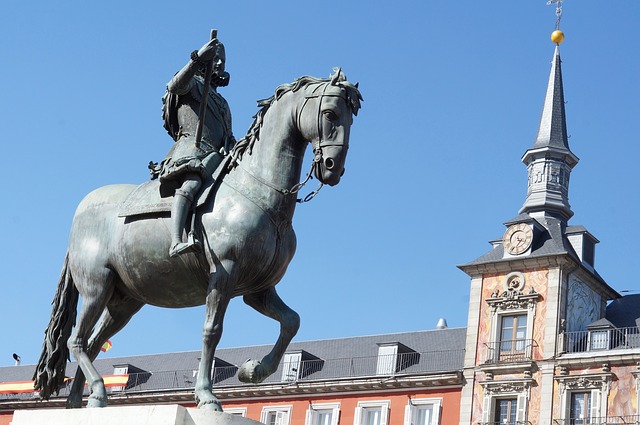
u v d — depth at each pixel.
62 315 9.90
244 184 9.08
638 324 43.81
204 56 9.34
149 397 49.38
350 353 48.78
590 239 46.03
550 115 50.38
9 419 49.09
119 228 9.51
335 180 8.88
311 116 8.92
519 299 43.38
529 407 41.50
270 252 8.98
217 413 8.25
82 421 8.61
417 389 44.62
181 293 9.32
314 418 46.25
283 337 9.29
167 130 10.09
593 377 40.53
